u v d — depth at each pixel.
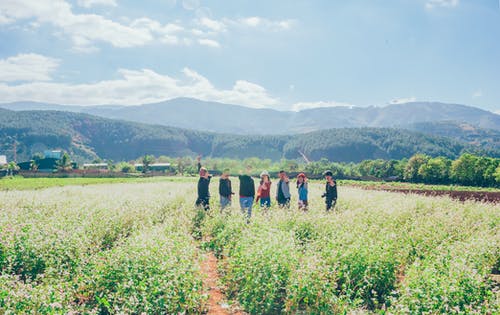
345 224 11.04
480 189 58.00
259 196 15.88
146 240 8.04
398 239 10.46
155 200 15.86
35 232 8.69
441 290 6.42
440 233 11.41
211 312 7.46
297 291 7.02
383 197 21.17
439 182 76.75
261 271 7.46
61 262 8.30
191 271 7.53
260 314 7.24
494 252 9.56
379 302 7.87
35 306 5.67
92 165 181.50
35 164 121.69
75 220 10.60
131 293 6.50
